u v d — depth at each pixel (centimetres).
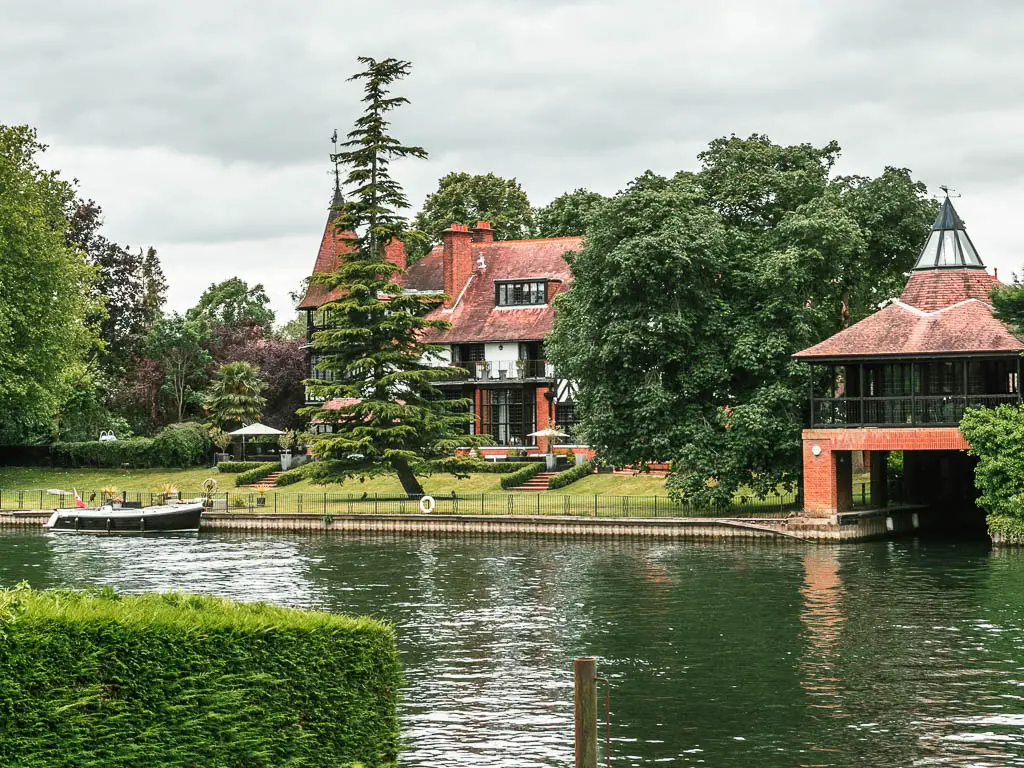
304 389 9981
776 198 6103
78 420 9144
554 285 8825
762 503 6050
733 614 3366
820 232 5506
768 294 5612
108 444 8762
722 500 5569
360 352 6944
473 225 10219
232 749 1336
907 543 5094
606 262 5575
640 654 2850
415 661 2786
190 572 4447
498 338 8688
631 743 2123
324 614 1495
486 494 6931
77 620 1249
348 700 1448
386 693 1506
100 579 4250
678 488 5575
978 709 2314
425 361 8831
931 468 6188
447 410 7106
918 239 6334
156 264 12738
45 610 1250
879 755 2034
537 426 8562
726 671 2664
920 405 5203
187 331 10212
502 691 2488
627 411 5728
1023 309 4681
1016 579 3928
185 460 8700
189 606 1443
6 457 8969
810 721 2250
